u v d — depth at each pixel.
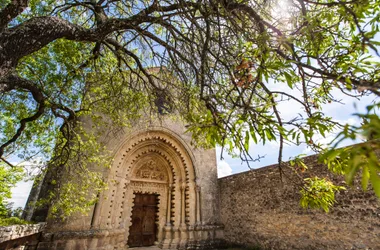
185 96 4.56
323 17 1.92
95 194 9.48
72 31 3.50
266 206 10.57
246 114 1.78
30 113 6.29
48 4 5.62
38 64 5.87
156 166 13.06
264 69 1.61
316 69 1.50
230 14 2.85
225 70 3.54
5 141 6.26
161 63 5.09
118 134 11.30
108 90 6.66
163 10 4.02
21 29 2.82
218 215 12.84
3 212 7.40
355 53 1.87
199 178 12.93
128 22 3.93
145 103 7.21
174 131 13.02
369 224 7.01
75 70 5.41
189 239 11.48
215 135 1.82
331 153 0.87
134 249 10.84
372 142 0.77
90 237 9.12
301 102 1.90
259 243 10.42
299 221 9.07
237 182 12.46
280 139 2.20
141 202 12.34
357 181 7.57
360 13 1.73
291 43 1.71
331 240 7.88
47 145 6.61
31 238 7.79
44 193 9.29
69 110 5.82
